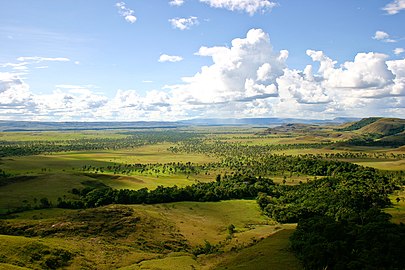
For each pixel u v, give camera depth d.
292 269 77.38
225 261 92.31
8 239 86.25
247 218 149.88
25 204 147.25
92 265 85.94
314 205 154.38
